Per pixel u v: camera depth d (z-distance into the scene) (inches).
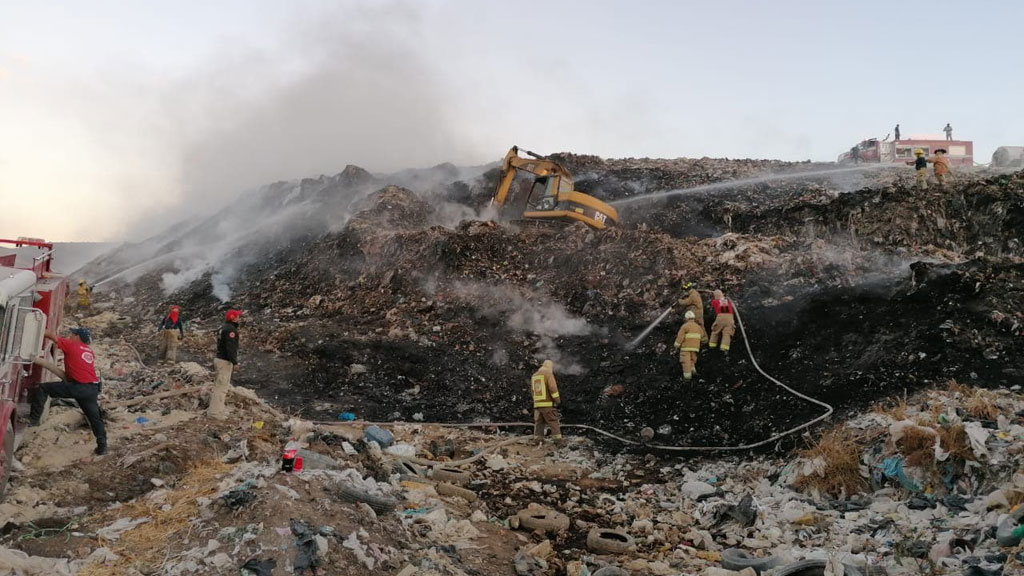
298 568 221.3
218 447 347.6
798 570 246.1
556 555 299.0
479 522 325.4
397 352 644.1
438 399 573.9
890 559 262.4
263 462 324.2
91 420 313.7
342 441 387.5
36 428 330.0
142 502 276.8
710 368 529.7
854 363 468.4
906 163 1187.3
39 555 227.1
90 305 878.4
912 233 642.8
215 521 245.1
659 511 360.5
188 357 629.6
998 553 239.0
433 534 289.4
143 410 410.3
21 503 263.1
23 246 377.1
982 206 656.4
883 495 332.2
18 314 272.4
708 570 263.4
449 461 428.8
